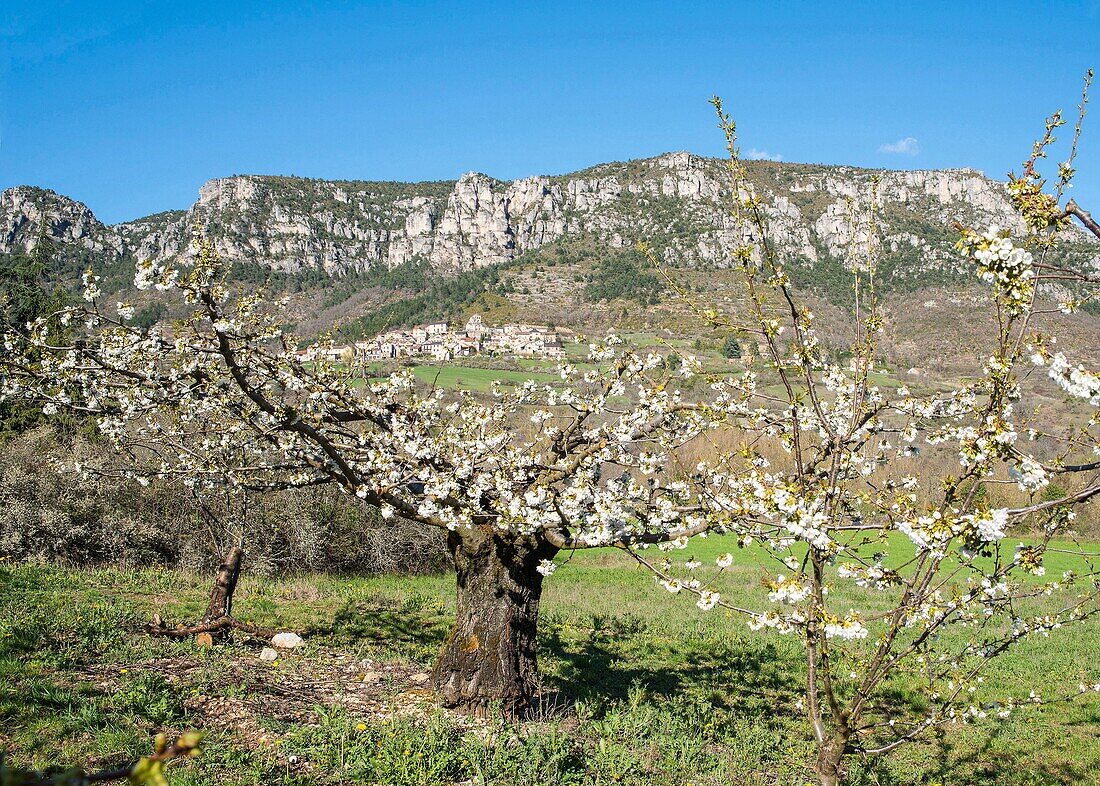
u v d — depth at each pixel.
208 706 7.79
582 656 12.98
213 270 6.78
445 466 8.80
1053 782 9.00
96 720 6.91
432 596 18.02
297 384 8.79
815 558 5.48
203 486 10.95
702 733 9.23
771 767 8.38
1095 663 14.25
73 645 9.00
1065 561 22.70
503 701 8.60
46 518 17.30
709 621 16.61
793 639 15.03
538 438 10.06
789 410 5.81
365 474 8.79
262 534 20.16
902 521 5.14
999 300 4.82
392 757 6.99
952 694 6.27
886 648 5.45
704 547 31.95
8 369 7.68
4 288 27.72
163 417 12.05
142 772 1.57
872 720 10.81
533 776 7.04
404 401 10.27
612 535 7.77
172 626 10.75
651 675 12.04
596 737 8.51
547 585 21.81
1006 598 5.75
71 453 19.11
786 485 5.33
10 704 6.95
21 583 12.62
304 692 8.73
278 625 12.67
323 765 6.78
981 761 9.64
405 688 9.29
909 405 6.70
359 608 14.94
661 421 8.26
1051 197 4.46
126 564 18.42
